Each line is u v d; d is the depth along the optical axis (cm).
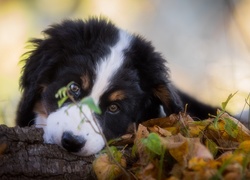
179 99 470
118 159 332
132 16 1158
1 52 1071
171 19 1184
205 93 712
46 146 337
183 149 312
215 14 1157
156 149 305
